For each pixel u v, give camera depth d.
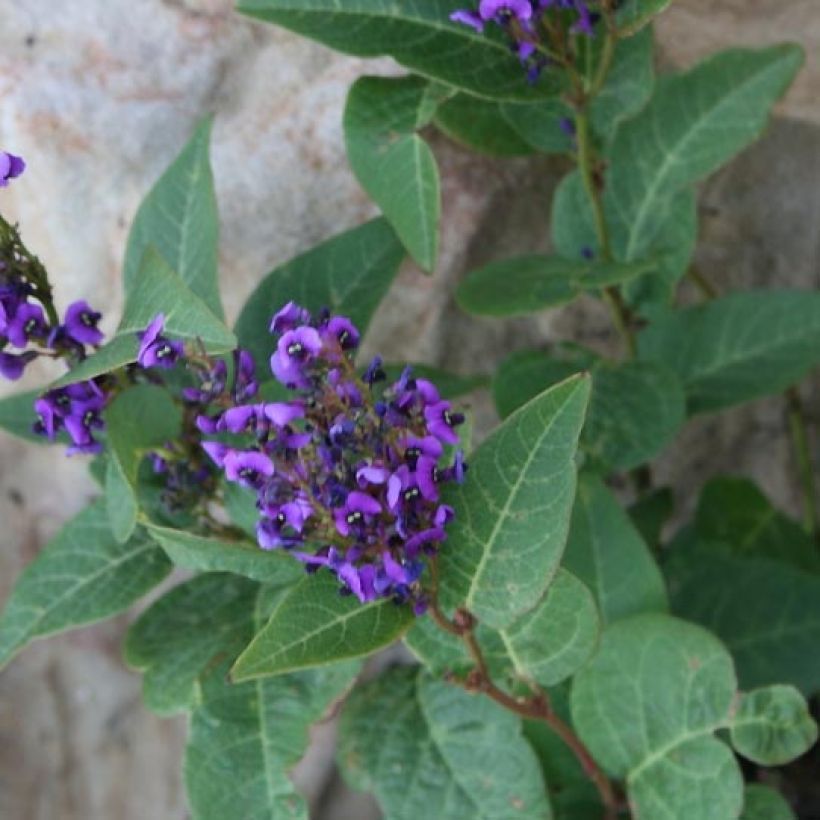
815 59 0.50
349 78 0.48
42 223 0.49
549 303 0.45
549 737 0.47
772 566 0.51
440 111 0.47
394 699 0.46
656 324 0.50
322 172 0.49
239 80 0.48
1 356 0.41
